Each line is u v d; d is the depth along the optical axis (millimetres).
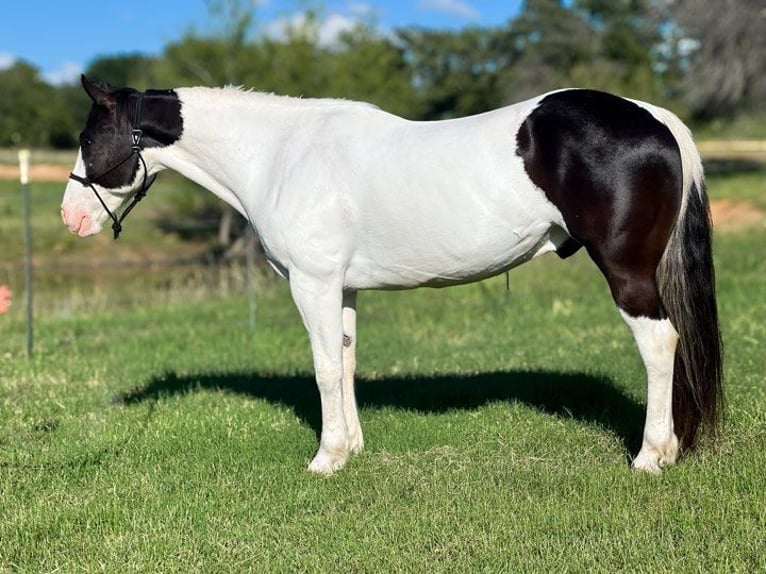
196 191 18562
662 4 29016
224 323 10109
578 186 3826
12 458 4875
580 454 4570
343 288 4449
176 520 3953
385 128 4262
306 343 8719
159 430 5328
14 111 47250
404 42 51719
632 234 3822
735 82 27859
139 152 4664
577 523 3686
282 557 3562
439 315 9914
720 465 4105
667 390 4012
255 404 5934
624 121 3830
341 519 3896
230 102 4594
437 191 3992
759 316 8492
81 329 10016
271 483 4363
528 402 5727
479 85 50000
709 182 23844
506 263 4148
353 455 4691
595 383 6062
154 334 9430
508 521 3750
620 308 3955
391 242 4160
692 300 3965
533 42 48188
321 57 19812
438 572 3334
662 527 3584
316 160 4273
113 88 4668
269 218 4395
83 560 3607
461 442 4887
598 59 40656
